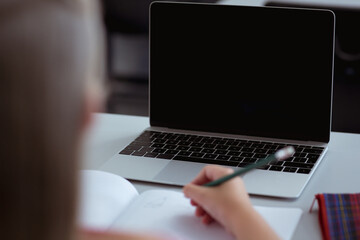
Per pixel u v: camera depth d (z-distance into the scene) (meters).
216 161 1.37
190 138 1.50
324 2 3.40
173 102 1.54
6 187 0.45
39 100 0.45
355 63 3.70
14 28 0.44
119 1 3.92
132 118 1.67
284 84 1.45
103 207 1.13
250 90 1.48
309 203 1.21
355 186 1.28
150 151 1.43
